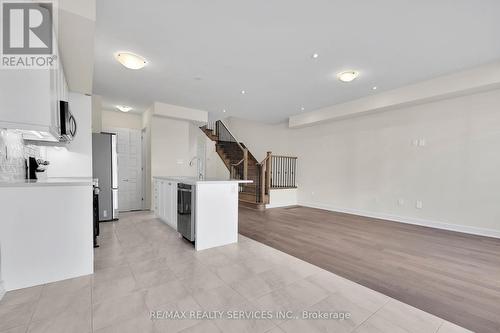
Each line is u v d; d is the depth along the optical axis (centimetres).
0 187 172
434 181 407
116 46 276
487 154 353
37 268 184
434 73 351
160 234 339
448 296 180
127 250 271
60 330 132
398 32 246
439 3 201
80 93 325
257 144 823
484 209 356
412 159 436
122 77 368
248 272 216
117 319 144
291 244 304
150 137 528
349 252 276
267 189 604
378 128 489
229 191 302
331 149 587
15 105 160
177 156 555
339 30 243
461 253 276
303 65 325
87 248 205
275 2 202
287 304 165
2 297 165
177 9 211
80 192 202
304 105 531
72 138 285
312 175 633
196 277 204
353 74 342
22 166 236
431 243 314
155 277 203
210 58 306
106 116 571
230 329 137
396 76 362
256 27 239
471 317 154
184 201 304
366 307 163
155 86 408
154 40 264
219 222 293
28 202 181
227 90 428
